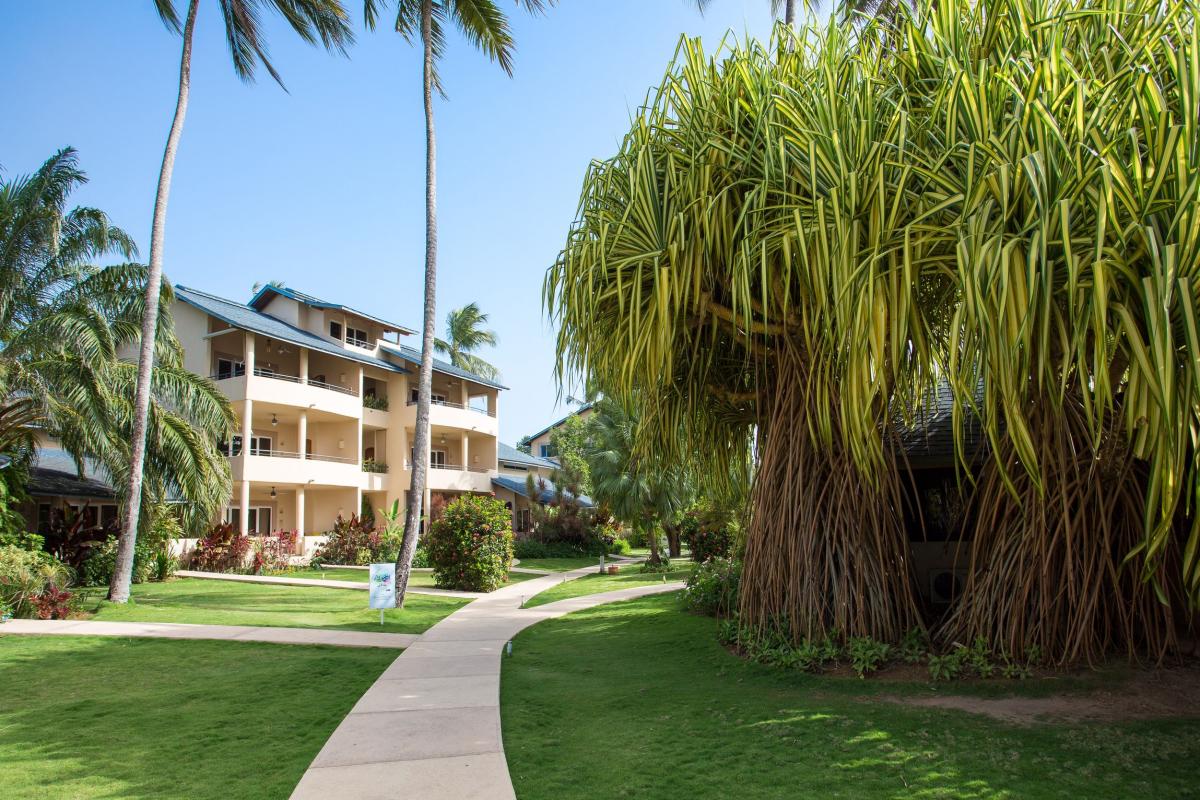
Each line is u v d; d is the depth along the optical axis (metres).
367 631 10.01
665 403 8.38
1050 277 3.93
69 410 12.89
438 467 31.33
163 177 13.37
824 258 5.11
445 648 8.63
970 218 4.56
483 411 36.41
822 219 5.13
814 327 5.43
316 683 6.70
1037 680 5.73
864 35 6.21
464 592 15.72
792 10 14.19
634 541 36.09
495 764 4.35
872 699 5.65
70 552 16.47
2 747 4.76
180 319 24.62
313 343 25.83
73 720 5.43
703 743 4.67
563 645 8.95
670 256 6.07
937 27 5.79
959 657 6.12
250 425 23.41
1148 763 4.02
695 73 6.66
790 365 7.59
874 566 7.03
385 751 4.63
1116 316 4.35
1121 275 4.15
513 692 6.36
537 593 15.42
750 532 8.03
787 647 6.99
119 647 8.53
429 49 14.09
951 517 9.66
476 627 10.45
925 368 5.27
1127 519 6.25
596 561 26.78
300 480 24.73
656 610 11.52
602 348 7.27
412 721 5.36
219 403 16.73
